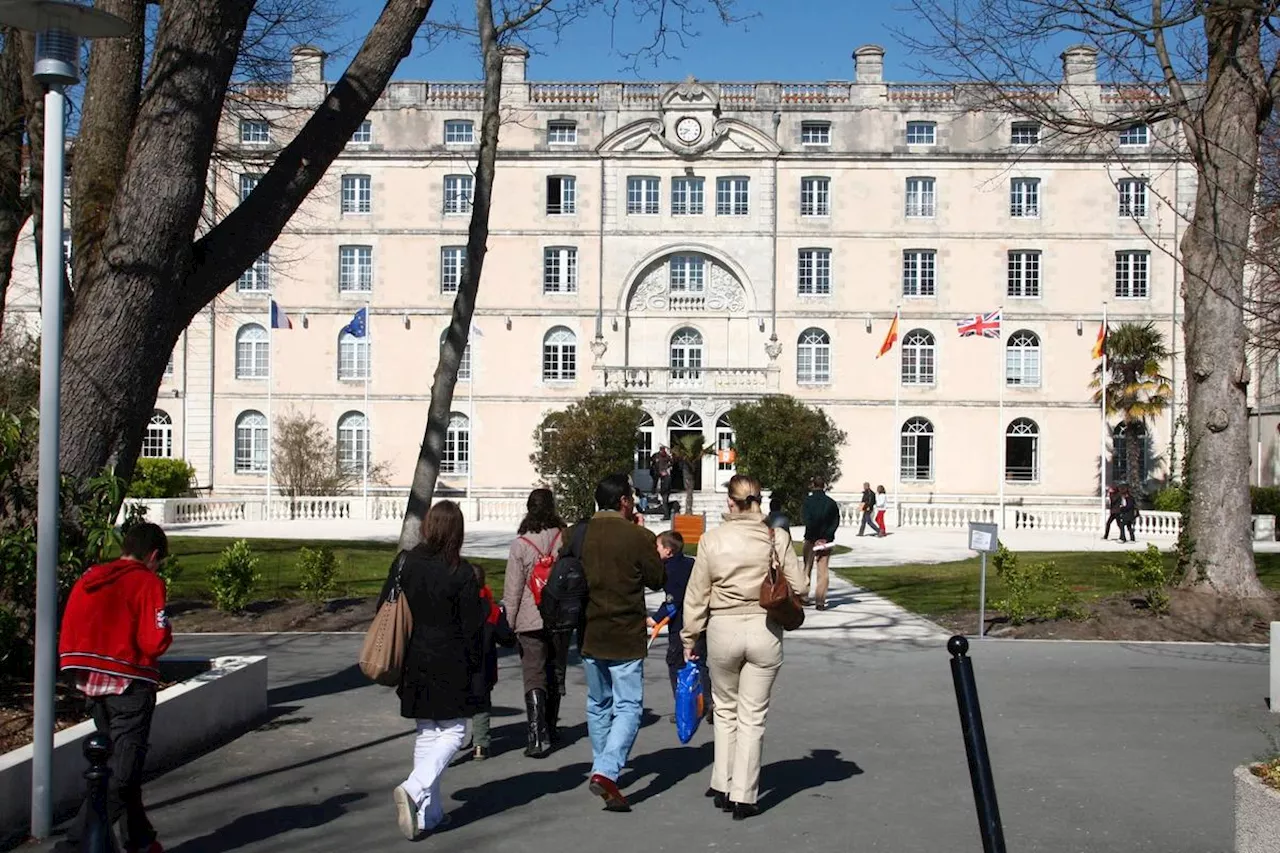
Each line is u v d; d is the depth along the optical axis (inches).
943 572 1183.6
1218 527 810.2
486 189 770.2
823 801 383.6
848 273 2359.7
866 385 2354.8
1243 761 435.2
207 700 449.7
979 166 2356.1
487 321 2368.4
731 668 368.8
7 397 1471.5
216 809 371.2
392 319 2378.2
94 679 310.8
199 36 462.0
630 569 381.1
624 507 397.7
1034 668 631.8
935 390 2356.1
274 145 1406.3
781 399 2114.9
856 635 749.9
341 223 2379.4
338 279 2384.4
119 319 464.8
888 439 2352.4
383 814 367.6
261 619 773.9
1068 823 360.8
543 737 442.6
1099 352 1956.2
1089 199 2343.8
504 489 2362.2
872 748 454.9
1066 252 2346.2
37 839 331.0
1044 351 2352.4
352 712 512.4
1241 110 788.6
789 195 2363.4
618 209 2361.0
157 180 461.1
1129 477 2158.0
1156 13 741.3
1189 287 831.7
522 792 395.2
